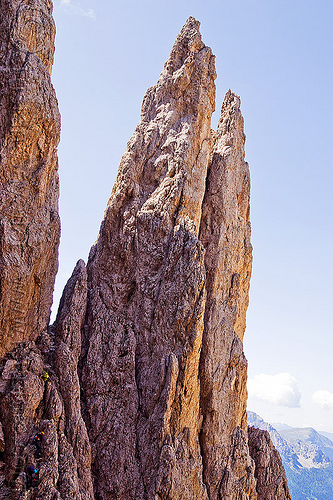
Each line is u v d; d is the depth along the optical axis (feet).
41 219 112.57
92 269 134.10
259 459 148.56
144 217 131.54
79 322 121.49
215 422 127.24
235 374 131.95
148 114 144.66
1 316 106.32
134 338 123.24
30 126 111.65
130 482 110.22
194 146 137.80
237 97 154.51
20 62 112.98
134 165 138.00
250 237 154.92
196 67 144.36
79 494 95.50
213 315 133.80
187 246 123.44
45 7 120.78
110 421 116.37
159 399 114.01
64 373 108.88
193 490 111.24
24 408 98.63
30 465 93.30
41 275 112.27
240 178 150.51
